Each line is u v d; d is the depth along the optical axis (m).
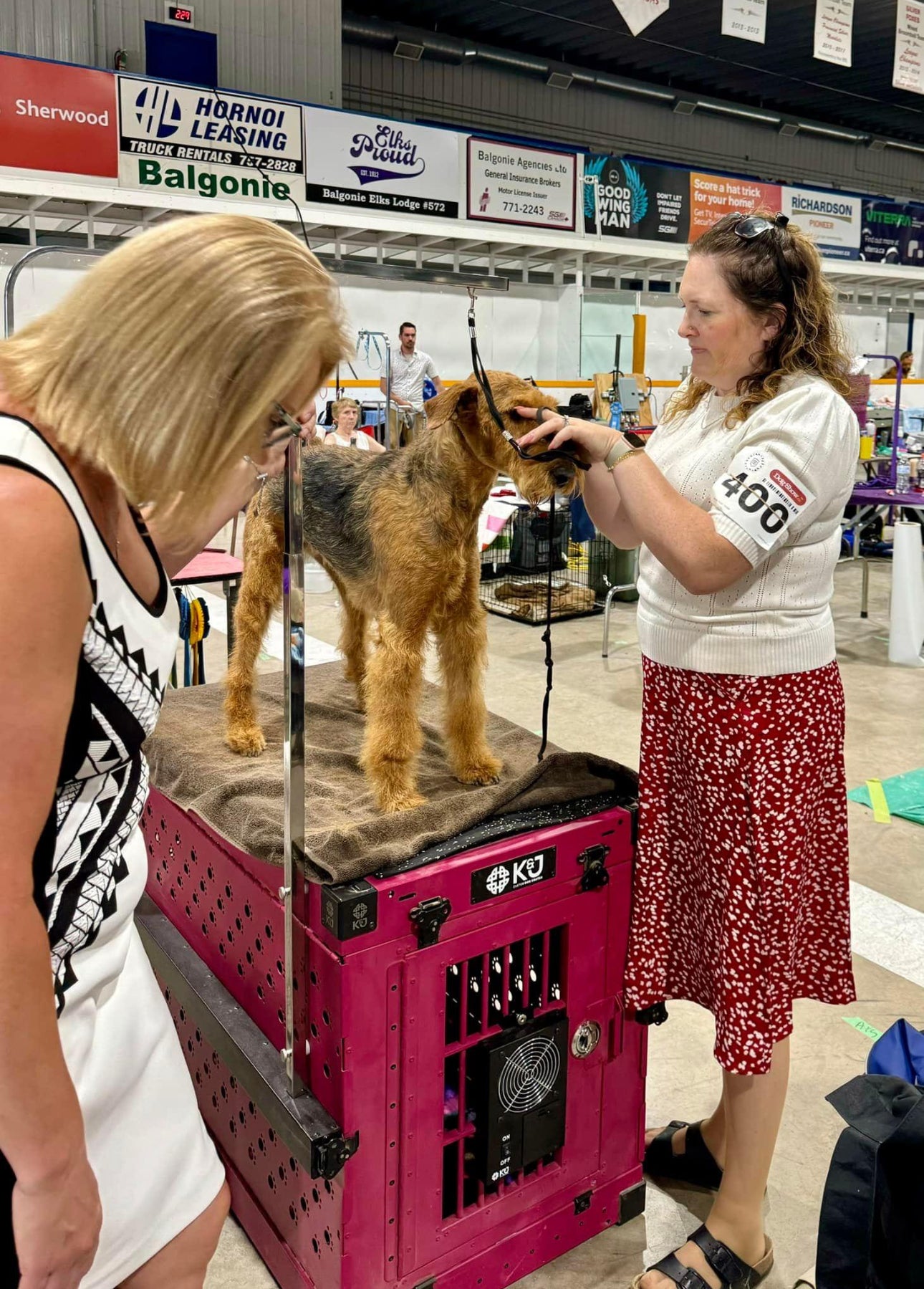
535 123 13.45
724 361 1.46
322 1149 1.34
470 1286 1.61
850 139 16.66
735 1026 1.49
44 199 7.37
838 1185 1.44
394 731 1.69
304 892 1.39
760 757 1.45
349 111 8.15
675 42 12.65
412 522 1.67
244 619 2.02
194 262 0.77
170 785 1.86
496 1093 1.52
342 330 0.89
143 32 8.77
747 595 1.44
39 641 0.74
